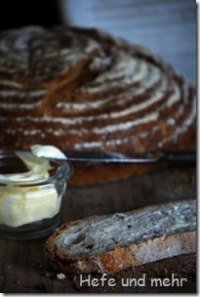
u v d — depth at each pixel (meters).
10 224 0.60
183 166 0.73
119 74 0.76
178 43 1.04
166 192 0.69
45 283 0.55
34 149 0.63
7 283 0.55
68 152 0.68
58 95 0.73
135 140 0.71
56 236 0.59
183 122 0.75
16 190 0.59
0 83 0.74
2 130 0.70
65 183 0.63
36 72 0.75
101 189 0.69
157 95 0.75
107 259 0.56
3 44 0.81
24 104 0.71
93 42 0.81
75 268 0.56
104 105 0.72
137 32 1.07
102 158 0.68
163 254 0.58
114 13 1.13
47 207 0.61
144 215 0.62
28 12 1.12
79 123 0.70
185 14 1.12
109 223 0.61
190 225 0.61
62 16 1.12
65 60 0.77
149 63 0.81
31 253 0.59
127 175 0.71
